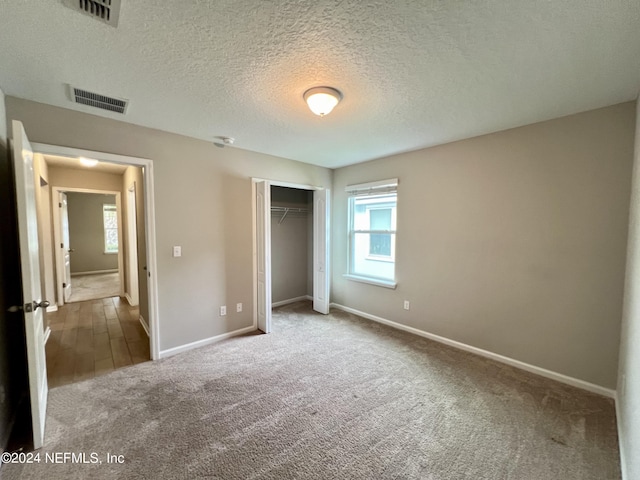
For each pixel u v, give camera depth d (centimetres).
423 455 167
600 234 227
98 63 167
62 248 492
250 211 359
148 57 162
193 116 247
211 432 184
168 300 293
